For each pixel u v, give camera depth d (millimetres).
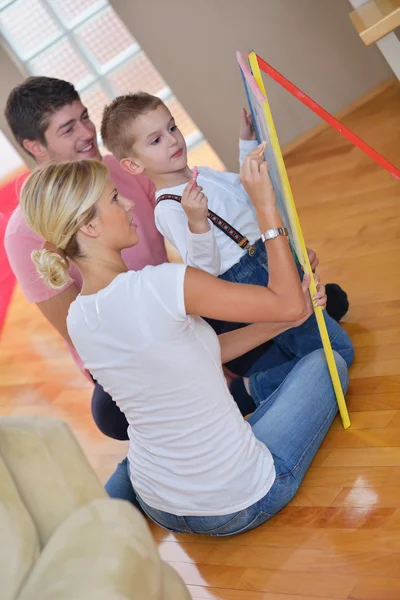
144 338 1542
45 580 1005
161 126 1971
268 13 4355
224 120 4570
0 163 4461
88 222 1556
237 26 4363
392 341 2191
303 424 1827
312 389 1892
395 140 3740
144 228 2375
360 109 4387
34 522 1187
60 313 2285
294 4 4328
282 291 1567
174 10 4305
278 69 4441
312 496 1785
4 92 4465
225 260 1978
